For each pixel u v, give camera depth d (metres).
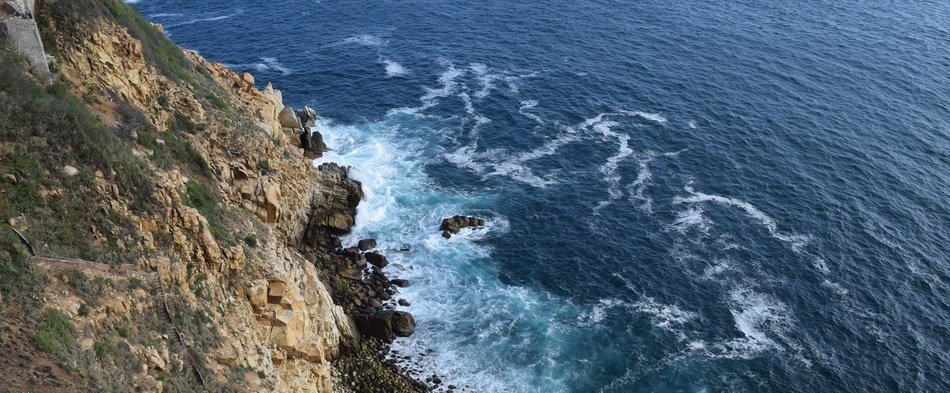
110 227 44.44
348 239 82.38
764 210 91.00
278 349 53.03
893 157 102.12
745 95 117.19
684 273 80.62
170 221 48.59
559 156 100.75
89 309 38.16
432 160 98.19
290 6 148.38
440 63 125.31
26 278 37.06
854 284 79.88
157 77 65.75
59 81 52.78
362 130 103.88
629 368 68.81
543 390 65.88
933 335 74.00
